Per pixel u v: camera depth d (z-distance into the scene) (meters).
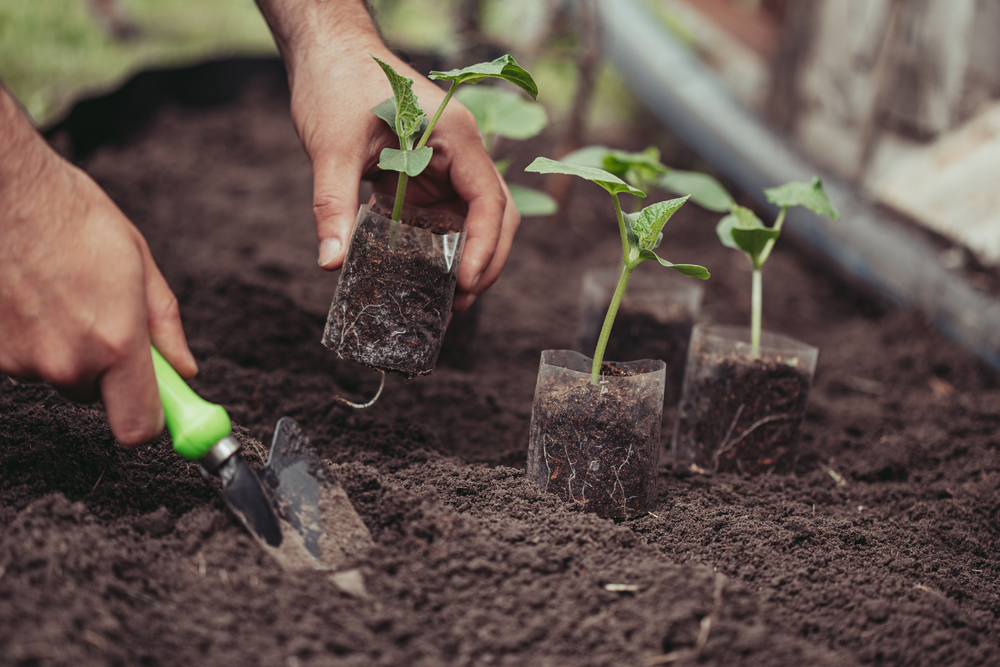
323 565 1.08
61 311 0.97
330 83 1.47
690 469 1.56
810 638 1.05
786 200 1.62
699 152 3.85
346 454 1.46
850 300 2.96
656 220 1.27
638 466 1.29
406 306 1.31
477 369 2.20
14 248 0.94
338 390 1.78
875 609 1.10
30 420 1.30
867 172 3.18
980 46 2.64
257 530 1.09
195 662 0.89
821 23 3.52
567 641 0.98
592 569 1.12
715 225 3.61
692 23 4.57
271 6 1.61
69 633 0.86
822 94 3.51
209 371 1.73
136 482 1.21
